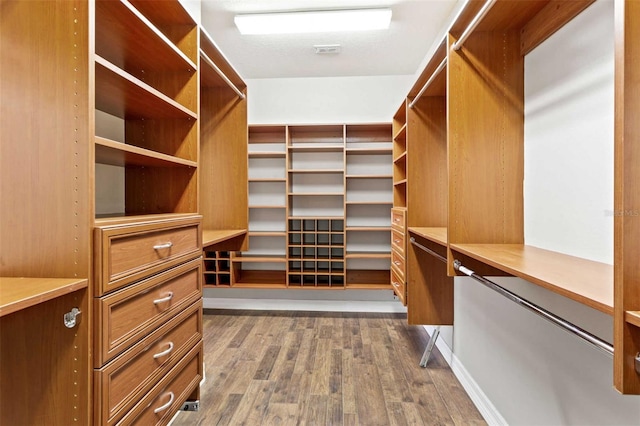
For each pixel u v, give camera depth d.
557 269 0.92
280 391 1.97
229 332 2.90
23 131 0.92
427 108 2.34
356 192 3.55
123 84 1.10
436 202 2.33
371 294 3.49
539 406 1.30
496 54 1.46
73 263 0.90
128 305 1.03
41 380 0.91
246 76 3.50
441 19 2.45
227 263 3.44
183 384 1.42
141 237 1.09
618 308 0.58
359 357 2.43
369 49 2.90
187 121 1.58
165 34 1.62
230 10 2.34
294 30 2.55
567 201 1.16
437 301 2.28
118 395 0.98
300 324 3.10
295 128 3.40
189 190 1.59
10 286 0.82
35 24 0.92
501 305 1.62
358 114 3.52
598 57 1.02
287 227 3.29
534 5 1.25
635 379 0.57
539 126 1.33
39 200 0.91
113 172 1.55
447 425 1.68
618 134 0.58
